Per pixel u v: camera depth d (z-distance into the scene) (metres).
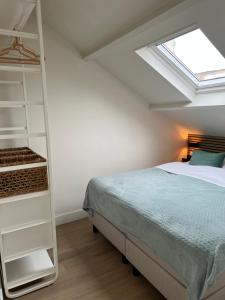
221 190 2.33
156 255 1.76
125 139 3.46
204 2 1.53
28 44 2.58
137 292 1.95
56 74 2.79
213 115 2.95
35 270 2.03
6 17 1.90
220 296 1.55
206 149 3.71
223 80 2.49
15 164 1.71
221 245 1.44
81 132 3.08
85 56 2.85
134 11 1.85
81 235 2.82
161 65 2.57
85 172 3.20
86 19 2.26
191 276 1.43
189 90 2.81
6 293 1.85
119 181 2.63
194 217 1.75
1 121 2.56
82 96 3.01
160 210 1.90
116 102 3.29
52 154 2.91
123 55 2.57
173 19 1.79
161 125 3.78
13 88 2.56
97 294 1.94
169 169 3.06
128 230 2.05
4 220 1.77
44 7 2.33
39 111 2.74
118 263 2.31
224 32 1.69
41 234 1.93
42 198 1.89
